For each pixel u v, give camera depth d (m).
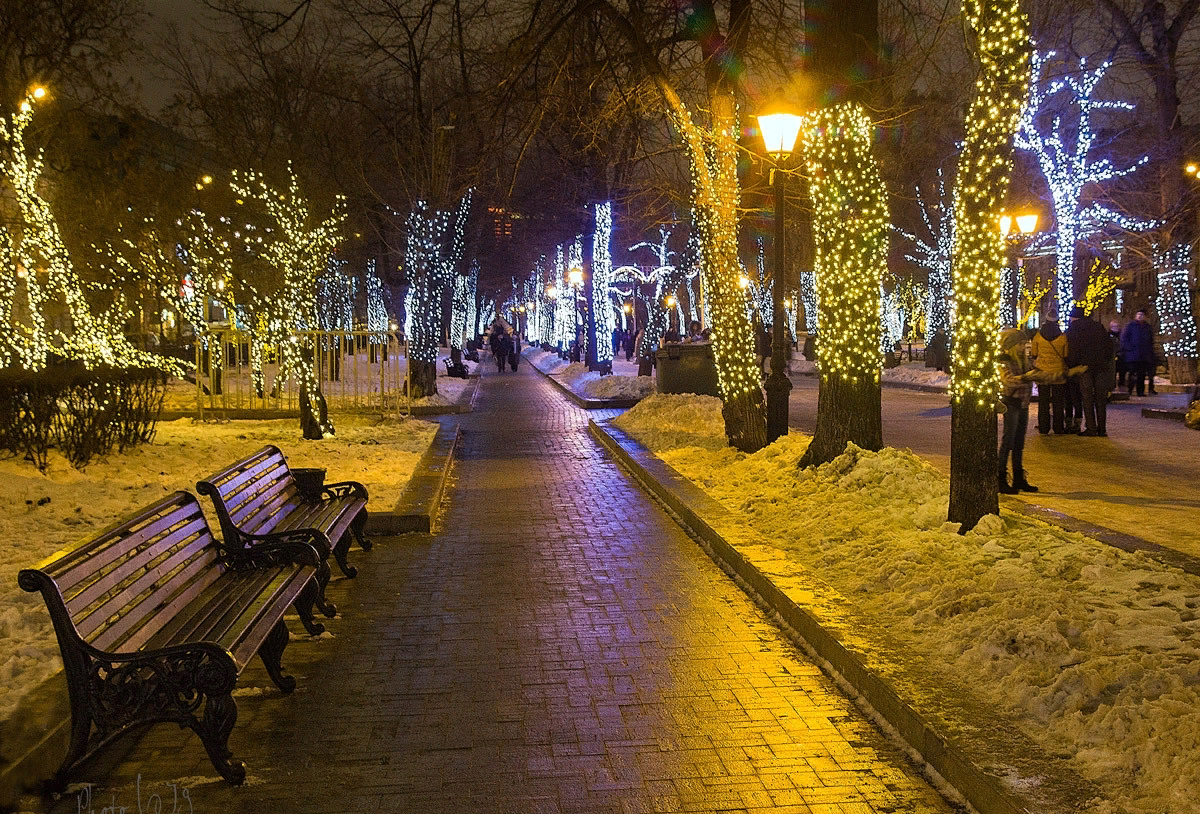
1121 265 35.16
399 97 27.34
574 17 13.95
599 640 6.77
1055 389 17.53
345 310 42.34
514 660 6.38
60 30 18.33
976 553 7.70
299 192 20.17
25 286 17.83
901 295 58.88
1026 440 17.02
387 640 6.82
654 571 8.68
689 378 24.83
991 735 4.54
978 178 8.29
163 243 22.62
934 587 6.87
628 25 13.70
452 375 39.66
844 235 11.41
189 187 23.62
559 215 38.56
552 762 4.85
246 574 6.38
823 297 11.65
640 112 15.31
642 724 5.31
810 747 4.98
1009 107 8.12
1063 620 5.69
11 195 18.77
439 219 27.72
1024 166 30.12
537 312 87.81
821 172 11.57
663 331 45.81
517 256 62.12
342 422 20.84
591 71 15.15
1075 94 23.25
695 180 14.55
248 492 7.58
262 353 22.30
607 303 36.03
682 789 4.55
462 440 19.42
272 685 5.96
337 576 8.58
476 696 5.75
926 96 13.22
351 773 4.75
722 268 14.59
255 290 21.97
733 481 12.37
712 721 5.34
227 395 24.64
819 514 9.62
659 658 6.38
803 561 8.23
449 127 20.50
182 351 29.81
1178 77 22.84
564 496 12.69
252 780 4.67
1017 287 39.72
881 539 8.38
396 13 19.83
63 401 11.75
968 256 8.39
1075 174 25.22
